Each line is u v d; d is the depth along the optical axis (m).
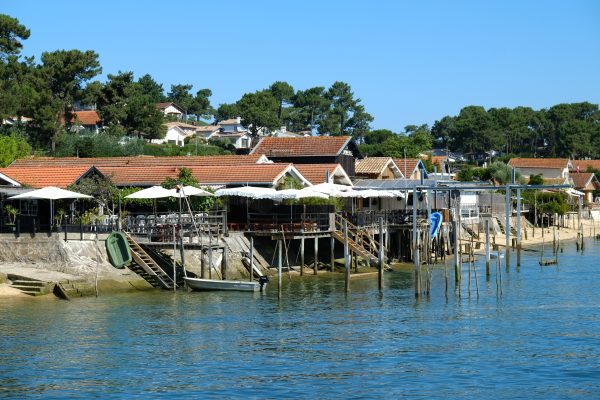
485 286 62.00
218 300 53.56
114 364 38.28
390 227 75.38
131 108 134.75
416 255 55.28
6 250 57.44
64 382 35.69
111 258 56.97
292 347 41.38
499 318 48.66
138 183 73.50
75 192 61.06
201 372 37.12
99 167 77.25
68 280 54.16
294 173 76.06
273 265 67.19
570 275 69.19
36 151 108.94
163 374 36.81
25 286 53.44
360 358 39.41
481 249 92.69
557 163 160.62
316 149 94.38
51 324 46.00
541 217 120.19
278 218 70.75
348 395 34.00
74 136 117.12
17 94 110.50
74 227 60.38
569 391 34.56
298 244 70.69
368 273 66.69
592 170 176.50
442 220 83.00
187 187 62.06
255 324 46.59
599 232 124.62
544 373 37.06
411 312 50.38
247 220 67.12
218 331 44.66
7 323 46.19
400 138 158.75
